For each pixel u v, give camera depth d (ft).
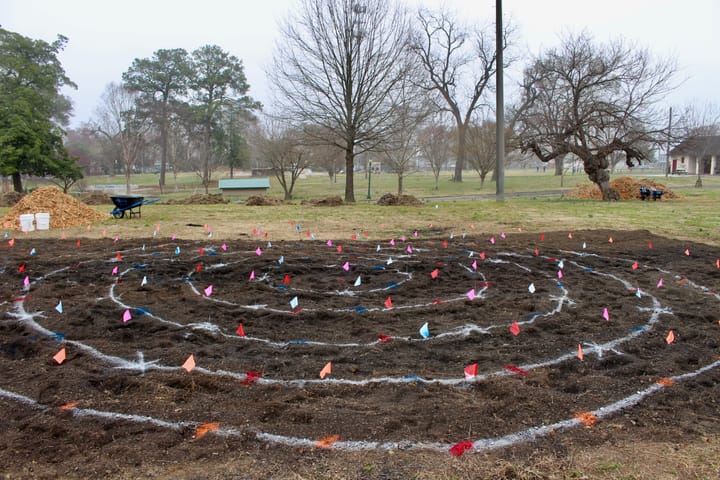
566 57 70.44
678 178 145.89
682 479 7.70
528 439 8.79
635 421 9.48
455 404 10.09
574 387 10.92
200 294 18.62
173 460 8.16
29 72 102.06
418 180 171.53
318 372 11.73
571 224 41.34
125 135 160.25
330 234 35.83
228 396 10.49
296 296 18.39
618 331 14.65
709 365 12.24
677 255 26.86
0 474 7.78
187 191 147.64
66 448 8.54
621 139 69.00
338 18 73.36
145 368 11.91
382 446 8.55
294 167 112.98
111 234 35.37
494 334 14.43
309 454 8.34
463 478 7.73
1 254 26.68
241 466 8.01
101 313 16.12
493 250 28.30
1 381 11.14
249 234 35.68
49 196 42.22
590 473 7.86
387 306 16.67
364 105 75.97
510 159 130.82
